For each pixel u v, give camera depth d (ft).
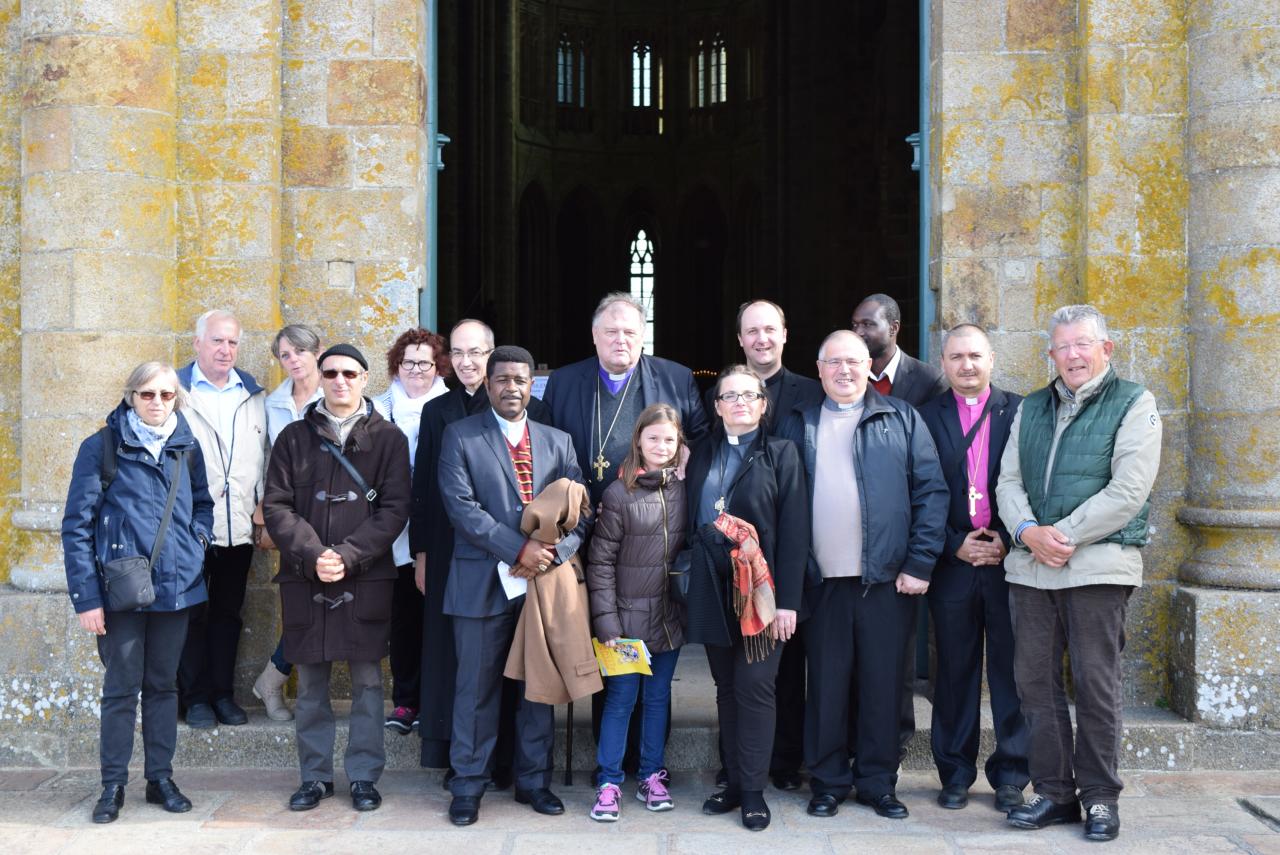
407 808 16.53
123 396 17.19
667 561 15.96
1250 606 18.04
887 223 72.59
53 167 18.88
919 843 15.07
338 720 18.80
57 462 18.83
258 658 19.49
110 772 16.03
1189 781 17.56
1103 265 19.33
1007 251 19.77
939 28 20.21
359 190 20.13
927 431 16.38
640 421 15.89
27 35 19.24
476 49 92.73
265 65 19.84
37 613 18.54
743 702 15.65
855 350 16.19
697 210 117.91
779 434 16.67
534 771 16.43
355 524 16.11
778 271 87.76
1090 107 19.39
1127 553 15.30
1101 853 14.70
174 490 15.96
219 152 19.81
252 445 18.42
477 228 91.61
